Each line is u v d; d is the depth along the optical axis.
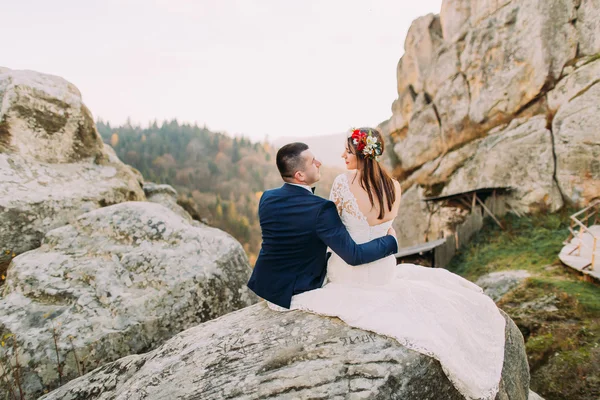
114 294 3.38
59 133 5.30
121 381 2.30
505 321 2.67
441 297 2.33
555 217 11.24
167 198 7.43
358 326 2.11
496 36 14.61
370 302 2.21
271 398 1.80
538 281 7.84
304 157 2.34
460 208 15.59
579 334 5.89
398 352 1.97
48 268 3.58
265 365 1.99
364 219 2.31
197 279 3.64
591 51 11.84
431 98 18.16
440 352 1.94
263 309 2.63
